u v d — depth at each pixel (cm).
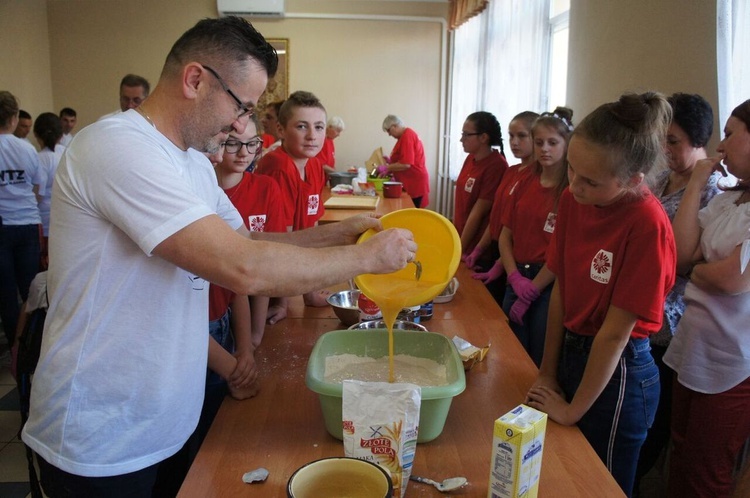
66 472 112
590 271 141
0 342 378
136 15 731
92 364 109
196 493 104
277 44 750
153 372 112
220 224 103
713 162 178
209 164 133
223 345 177
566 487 107
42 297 155
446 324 191
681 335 181
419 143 639
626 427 145
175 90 112
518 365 160
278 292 105
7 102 348
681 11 253
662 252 127
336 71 757
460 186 359
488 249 304
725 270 162
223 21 112
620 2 311
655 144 124
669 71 263
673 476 189
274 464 113
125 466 114
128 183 100
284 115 254
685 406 185
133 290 108
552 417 133
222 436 123
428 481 107
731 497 100
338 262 109
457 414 133
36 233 370
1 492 229
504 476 97
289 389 144
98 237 106
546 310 229
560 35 451
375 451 102
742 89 204
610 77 324
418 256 143
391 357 132
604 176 125
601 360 131
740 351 169
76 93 745
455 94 735
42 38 721
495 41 576
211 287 170
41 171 388
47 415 112
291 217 244
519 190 261
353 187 501
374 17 744
